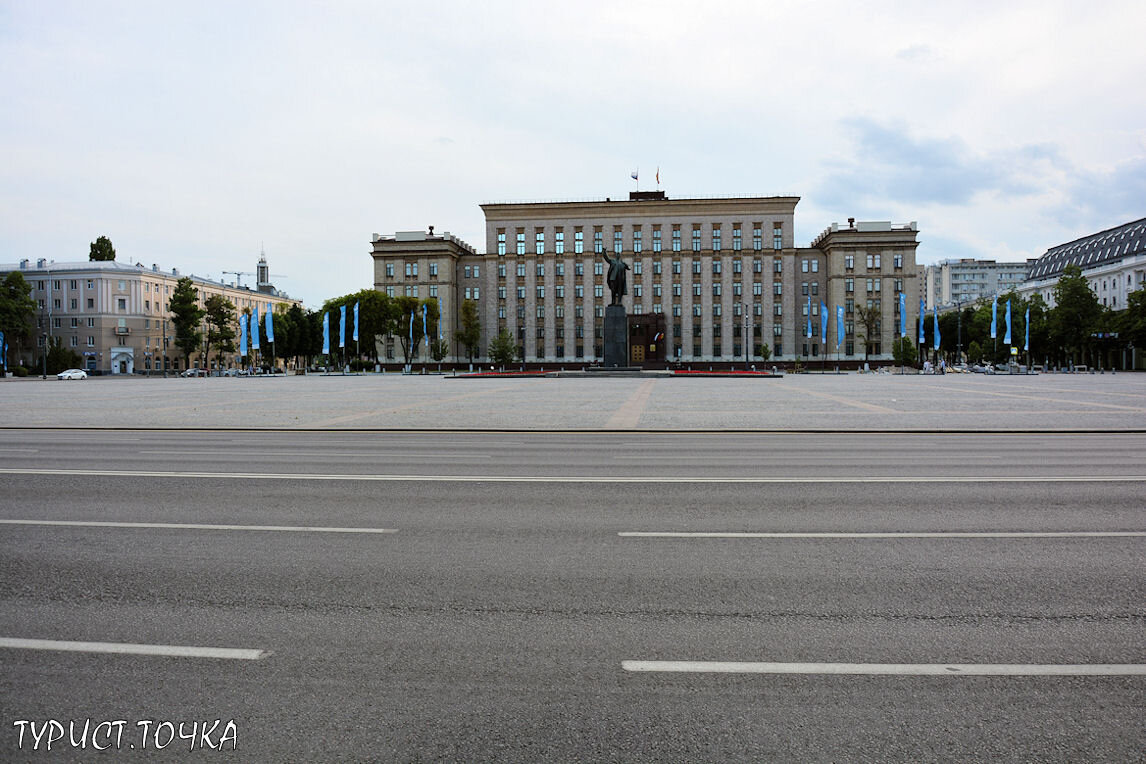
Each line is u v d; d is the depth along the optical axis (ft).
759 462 44.57
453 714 13.46
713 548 24.09
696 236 374.43
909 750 12.34
